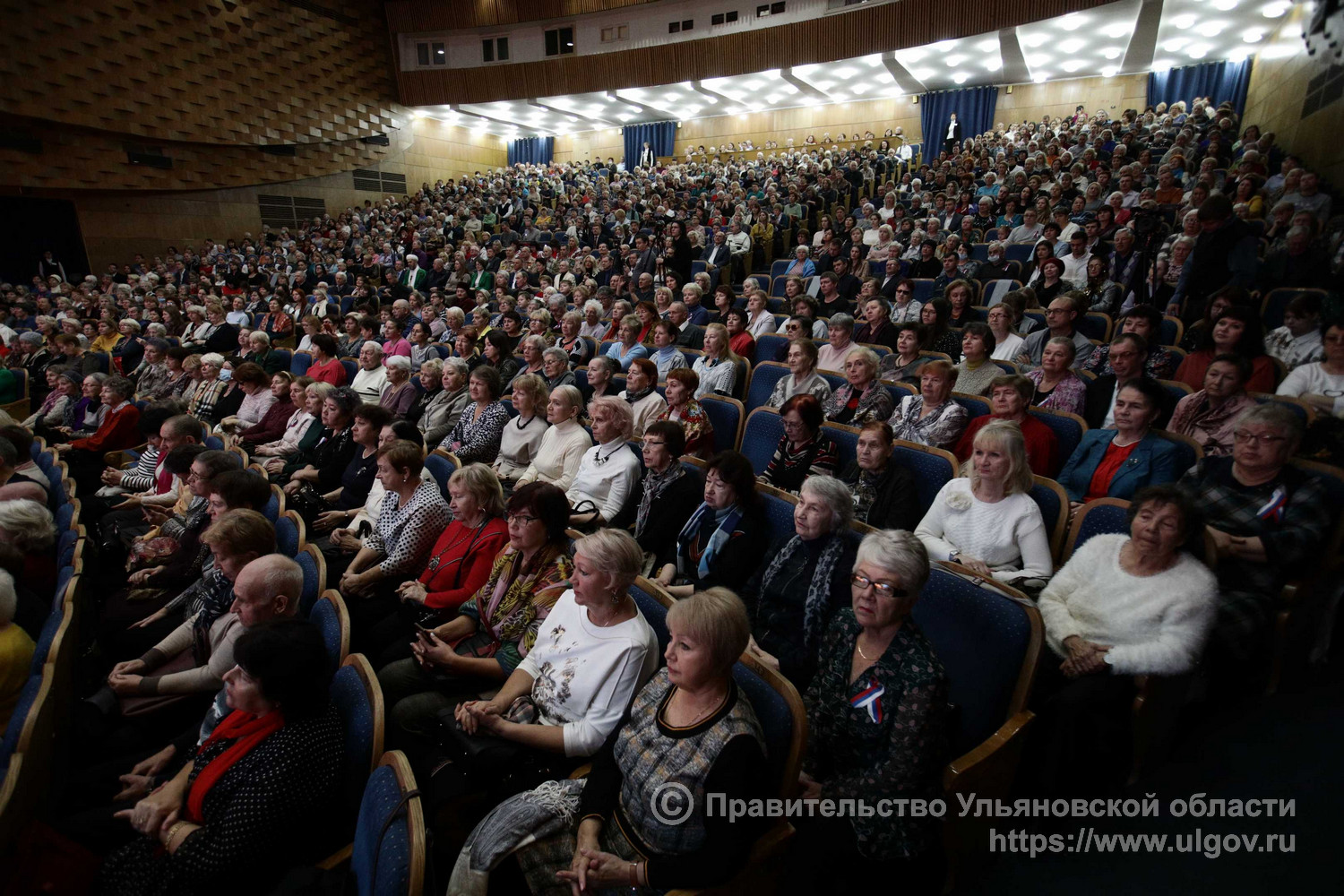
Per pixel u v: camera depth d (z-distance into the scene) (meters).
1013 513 2.35
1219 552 2.18
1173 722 1.97
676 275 7.64
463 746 1.73
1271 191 6.32
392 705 2.16
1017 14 11.42
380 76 16.81
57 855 1.54
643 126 19.80
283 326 8.66
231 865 1.43
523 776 1.73
